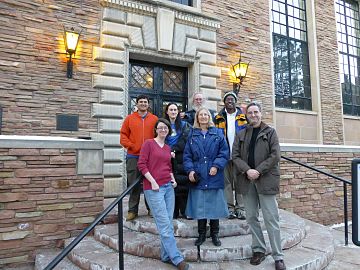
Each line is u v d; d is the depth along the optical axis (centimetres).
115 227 491
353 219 204
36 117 641
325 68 1173
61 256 260
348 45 1338
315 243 470
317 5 1193
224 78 902
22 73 636
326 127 1134
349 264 443
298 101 1128
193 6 888
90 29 719
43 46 663
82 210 497
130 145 468
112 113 719
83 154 505
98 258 388
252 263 372
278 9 1138
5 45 625
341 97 1195
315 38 1168
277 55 1102
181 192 429
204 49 866
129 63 804
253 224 382
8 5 635
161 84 844
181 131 447
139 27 775
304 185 720
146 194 367
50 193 474
